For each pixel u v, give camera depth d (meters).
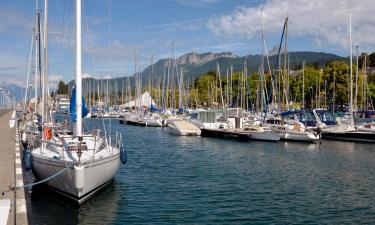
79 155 14.52
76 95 17.30
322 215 15.59
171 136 50.41
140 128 66.44
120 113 97.12
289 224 14.45
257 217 15.16
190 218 14.87
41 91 28.70
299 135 41.25
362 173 24.42
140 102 85.81
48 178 14.84
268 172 24.42
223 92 100.06
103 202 16.34
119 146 19.48
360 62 105.50
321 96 95.56
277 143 41.03
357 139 42.69
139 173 23.44
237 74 106.75
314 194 18.89
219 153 33.50
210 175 23.14
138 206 16.23
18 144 25.69
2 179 15.27
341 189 19.98
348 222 14.79
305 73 95.19
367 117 74.44
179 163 27.66
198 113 54.91
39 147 19.11
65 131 21.17
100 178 16.03
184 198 17.69
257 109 75.38
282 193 18.98
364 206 16.91
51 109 29.42
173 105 85.25
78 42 17.27
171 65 82.94
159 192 18.66
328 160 29.80
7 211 8.72
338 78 92.88
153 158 30.09
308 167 26.52
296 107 85.75
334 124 49.94
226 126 50.31
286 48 47.84
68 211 14.92
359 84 85.62
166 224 14.15
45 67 25.98
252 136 43.75
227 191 19.17
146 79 96.31
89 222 13.99
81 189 14.60
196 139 46.16
